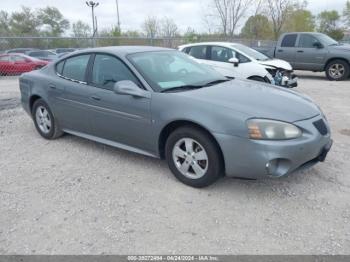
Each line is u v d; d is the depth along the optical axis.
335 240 3.11
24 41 21.97
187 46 10.70
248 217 3.47
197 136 3.86
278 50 14.39
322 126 3.95
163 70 4.64
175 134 4.05
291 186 4.07
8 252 3.04
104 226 3.37
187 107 3.92
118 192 4.00
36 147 5.50
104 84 4.73
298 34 14.02
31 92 5.80
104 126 4.78
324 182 4.16
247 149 3.60
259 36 29.23
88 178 4.37
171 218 3.47
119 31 28.89
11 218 3.53
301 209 3.60
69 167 4.71
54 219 3.50
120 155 5.08
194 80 4.67
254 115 3.63
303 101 4.19
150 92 4.25
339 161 4.77
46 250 3.06
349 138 5.83
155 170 4.55
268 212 3.55
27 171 4.61
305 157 3.71
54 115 5.53
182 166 4.11
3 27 48.91
